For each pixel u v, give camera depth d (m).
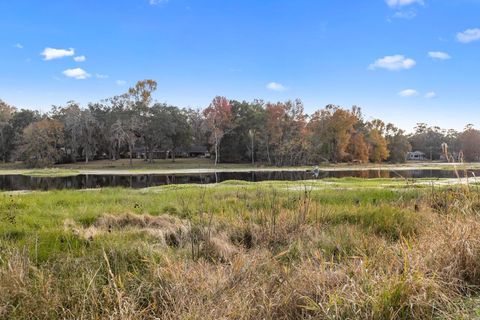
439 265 3.10
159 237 5.40
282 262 4.18
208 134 67.50
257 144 64.69
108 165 56.59
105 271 3.79
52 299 3.07
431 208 6.38
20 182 28.45
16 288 3.22
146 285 3.28
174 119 61.81
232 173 41.00
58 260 4.21
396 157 74.19
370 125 75.50
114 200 10.58
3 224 6.51
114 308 2.79
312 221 6.11
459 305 2.64
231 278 3.29
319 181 20.95
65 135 61.84
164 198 10.98
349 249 4.59
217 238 5.11
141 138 62.84
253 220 6.07
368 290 2.72
